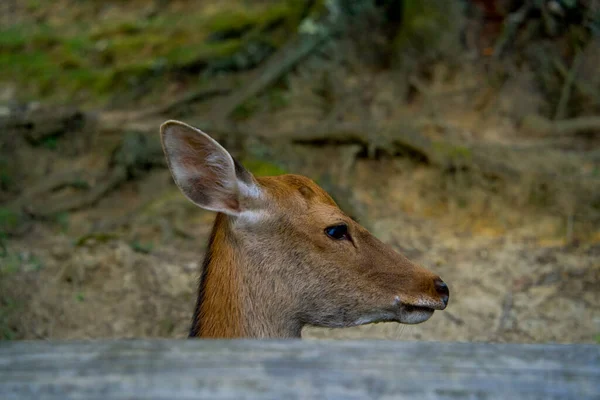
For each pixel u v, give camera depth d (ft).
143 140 27.50
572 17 30.45
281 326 13.56
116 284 21.11
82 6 37.22
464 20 31.09
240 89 31.01
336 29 32.63
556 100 29.73
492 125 29.14
